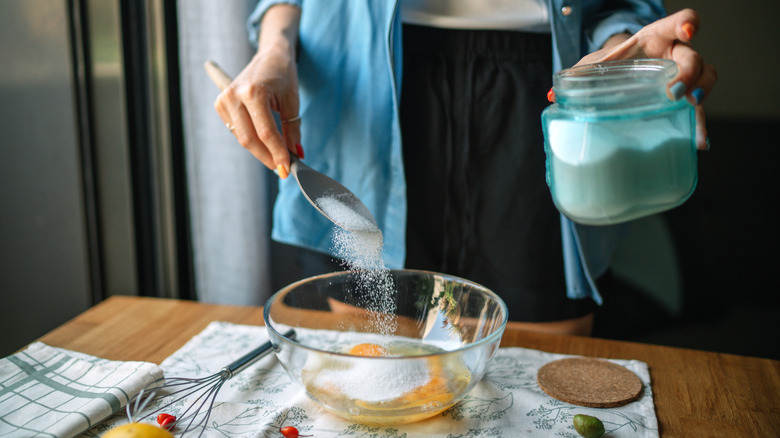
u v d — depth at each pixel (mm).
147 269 1773
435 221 1214
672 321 1860
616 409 738
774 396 770
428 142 1174
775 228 1731
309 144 1233
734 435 691
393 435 686
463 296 828
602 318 1891
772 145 1683
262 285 1792
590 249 1190
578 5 1026
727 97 1687
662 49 660
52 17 1575
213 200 1724
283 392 786
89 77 1629
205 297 1812
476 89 1134
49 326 1828
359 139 1191
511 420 716
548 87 1128
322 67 1185
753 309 1803
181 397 723
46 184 1715
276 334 671
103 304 1078
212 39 1589
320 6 1153
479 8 1102
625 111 560
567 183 589
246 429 694
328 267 1276
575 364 851
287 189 1254
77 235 1732
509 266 1204
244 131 957
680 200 592
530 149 1145
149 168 1714
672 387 799
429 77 1145
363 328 896
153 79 1648
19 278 1810
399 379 658
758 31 1612
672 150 567
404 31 1140
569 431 691
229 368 783
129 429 582
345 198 901
